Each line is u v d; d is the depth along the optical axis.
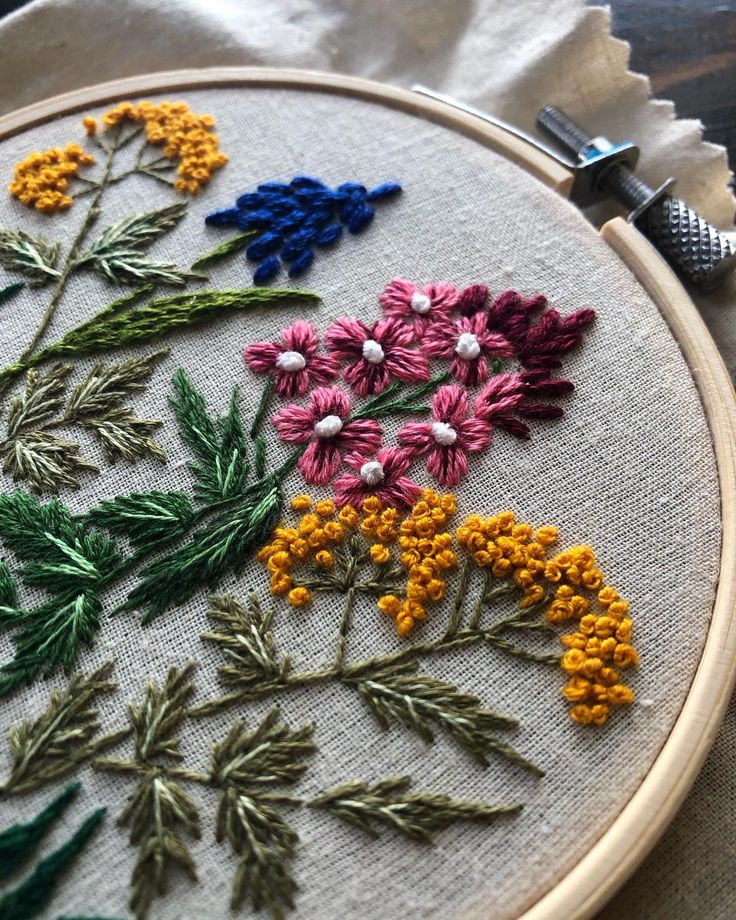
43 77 0.16
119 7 0.16
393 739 0.10
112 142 0.14
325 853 0.09
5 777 0.09
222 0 0.17
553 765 0.10
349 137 0.14
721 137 0.16
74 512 0.11
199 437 0.11
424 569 0.10
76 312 0.12
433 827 0.09
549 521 0.11
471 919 0.09
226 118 0.14
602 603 0.10
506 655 0.10
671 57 0.17
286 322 0.12
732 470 0.11
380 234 0.13
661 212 0.14
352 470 0.11
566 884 0.09
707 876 0.11
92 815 0.09
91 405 0.11
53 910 0.09
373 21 0.17
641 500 0.11
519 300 0.12
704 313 0.14
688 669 0.10
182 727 0.10
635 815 0.09
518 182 0.13
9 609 0.10
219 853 0.09
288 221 0.13
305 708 0.10
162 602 0.10
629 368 0.12
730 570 0.11
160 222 0.13
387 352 0.12
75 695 0.10
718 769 0.11
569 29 0.16
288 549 0.11
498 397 0.11
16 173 0.13
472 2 0.17
